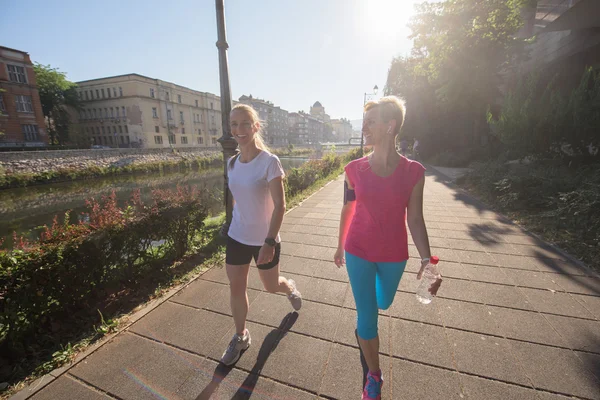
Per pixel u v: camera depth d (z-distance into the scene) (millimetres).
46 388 1966
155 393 1907
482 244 4422
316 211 6910
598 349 2174
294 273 3605
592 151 7715
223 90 4938
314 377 1993
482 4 15500
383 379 1954
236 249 2070
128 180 28625
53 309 2605
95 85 54812
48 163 27406
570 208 4773
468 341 2299
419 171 1615
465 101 16562
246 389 1920
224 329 2539
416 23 18344
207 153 49812
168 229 3816
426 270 1567
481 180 8273
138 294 3178
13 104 36094
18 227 12516
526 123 8117
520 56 16422
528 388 1855
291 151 75500
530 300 2859
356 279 1754
